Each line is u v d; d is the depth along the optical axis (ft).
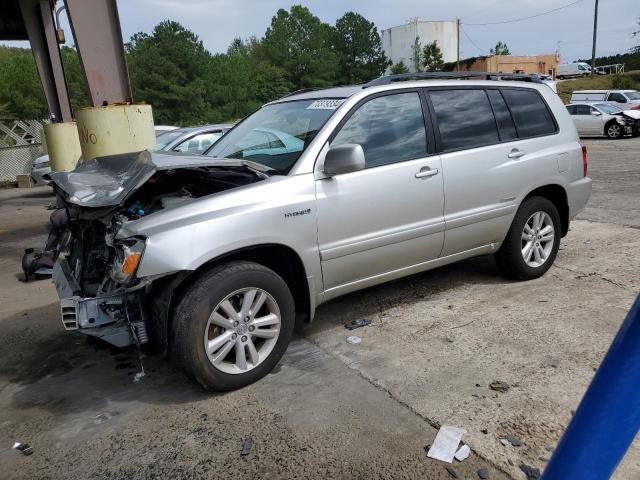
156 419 10.46
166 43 178.60
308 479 8.50
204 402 10.94
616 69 189.57
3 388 12.21
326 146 12.43
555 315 13.94
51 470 9.19
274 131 13.87
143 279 10.07
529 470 8.31
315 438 9.48
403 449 9.04
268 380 11.59
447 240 14.43
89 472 9.06
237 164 11.83
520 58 227.81
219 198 11.04
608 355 3.70
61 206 13.96
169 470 8.96
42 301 18.45
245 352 11.32
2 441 10.12
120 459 9.34
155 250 10.07
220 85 208.33
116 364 13.04
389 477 8.41
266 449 9.29
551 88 17.48
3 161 63.26
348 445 9.23
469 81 15.49
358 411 10.19
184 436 9.84
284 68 270.67
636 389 3.61
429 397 10.49
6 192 56.08
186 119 184.96
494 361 11.72
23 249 27.43
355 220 12.57
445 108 14.60
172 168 10.95
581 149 17.30
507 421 9.57
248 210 11.06
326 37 287.69
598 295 15.17
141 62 175.83
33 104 131.44
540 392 10.41
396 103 13.78
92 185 11.84
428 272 18.04
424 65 261.03
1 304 18.39
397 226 13.33
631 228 22.45
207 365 10.66
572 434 3.84
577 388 10.46
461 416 9.80
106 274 11.51
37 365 13.29
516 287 16.19
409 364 11.84
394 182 13.12
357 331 13.73
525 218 15.94
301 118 13.67
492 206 15.14
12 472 9.20
